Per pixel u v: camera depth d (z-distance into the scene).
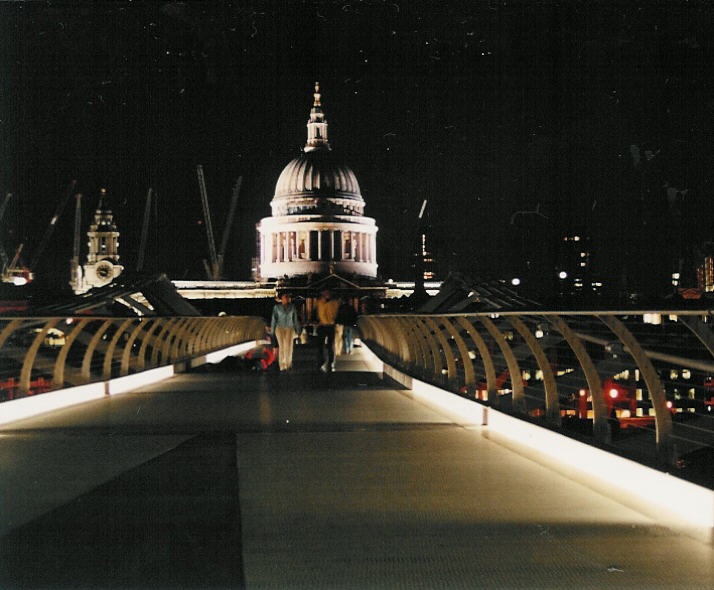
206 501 9.00
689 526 7.91
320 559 6.96
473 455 11.80
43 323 21.02
